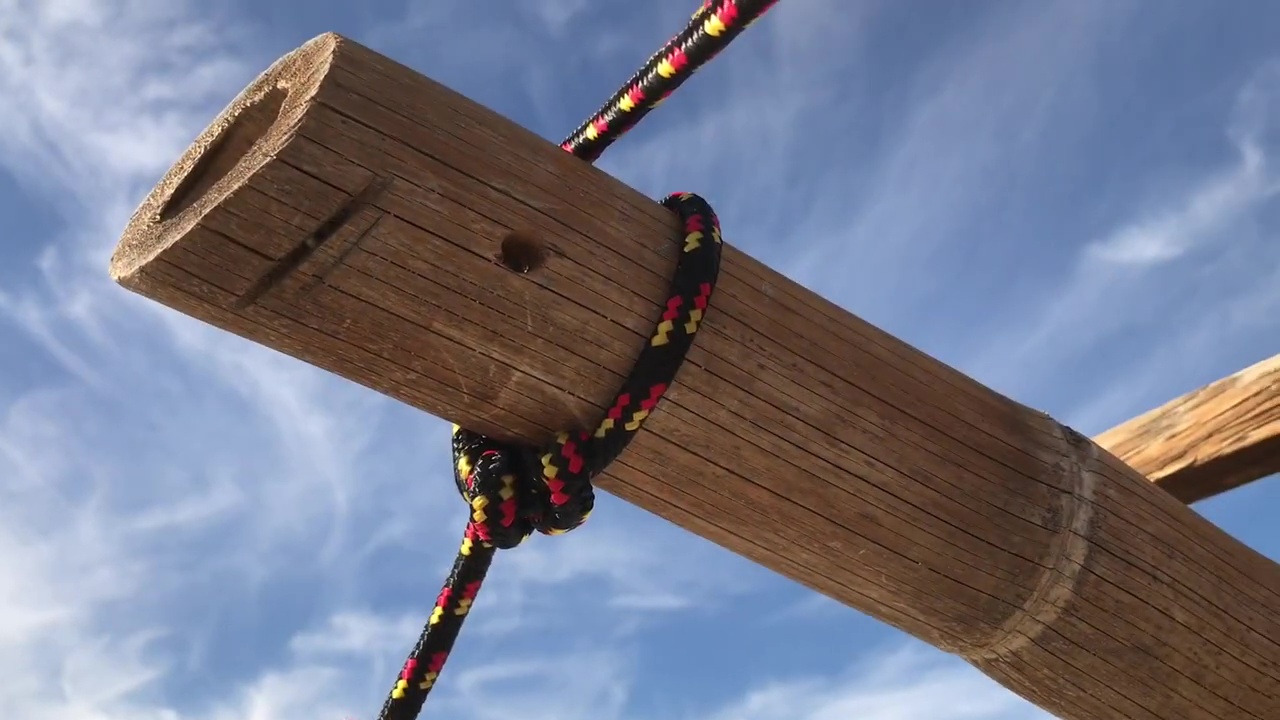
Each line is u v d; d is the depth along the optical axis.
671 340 0.35
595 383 0.35
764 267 0.38
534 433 0.36
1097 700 0.45
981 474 0.40
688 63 0.41
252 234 0.31
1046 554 0.42
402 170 0.32
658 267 0.35
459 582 0.40
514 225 0.33
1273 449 0.56
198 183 0.33
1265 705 0.46
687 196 0.37
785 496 0.38
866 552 0.40
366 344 0.34
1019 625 0.43
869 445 0.39
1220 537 0.46
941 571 0.41
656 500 0.39
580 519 0.37
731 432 0.37
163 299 0.33
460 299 0.33
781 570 0.42
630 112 0.43
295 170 0.31
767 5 0.38
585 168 0.35
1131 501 0.44
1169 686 0.45
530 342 0.34
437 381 0.35
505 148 0.34
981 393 0.42
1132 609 0.43
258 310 0.33
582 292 0.34
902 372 0.40
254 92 0.33
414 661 0.41
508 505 0.37
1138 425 0.62
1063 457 0.42
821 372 0.38
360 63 0.32
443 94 0.33
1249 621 0.45
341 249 0.32
